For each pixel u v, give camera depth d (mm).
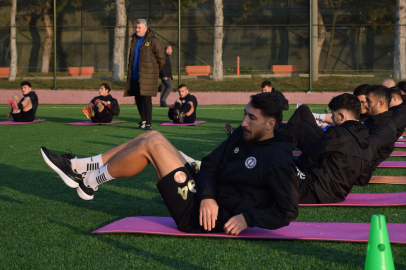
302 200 3229
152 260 2195
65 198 3531
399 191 3732
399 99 4805
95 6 21203
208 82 17047
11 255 2287
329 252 2273
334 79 16781
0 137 7352
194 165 3604
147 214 3096
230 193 2408
